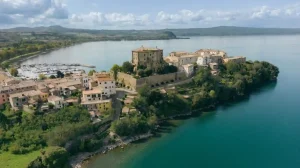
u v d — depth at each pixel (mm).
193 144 136500
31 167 107500
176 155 126062
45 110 149875
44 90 173375
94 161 120938
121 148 132750
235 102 198625
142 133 146875
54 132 127500
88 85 194500
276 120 163000
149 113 164750
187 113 177125
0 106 160500
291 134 144000
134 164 118750
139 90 176750
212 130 152000
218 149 131000
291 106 186250
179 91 196000
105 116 153375
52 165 110875
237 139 140625
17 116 144000
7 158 114625
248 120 164375
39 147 123875
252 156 123688
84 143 130000
